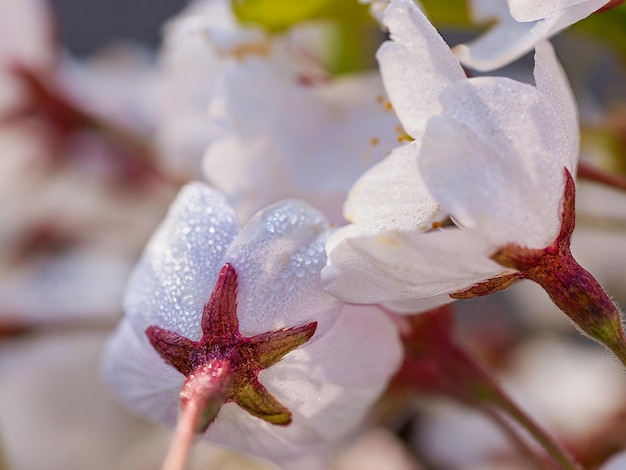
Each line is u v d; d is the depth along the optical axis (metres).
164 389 0.17
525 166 0.16
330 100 0.20
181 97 0.23
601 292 0.16
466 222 0.16
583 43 0.25
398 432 0.26
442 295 0.16
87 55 0.36
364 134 0.20
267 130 0.20
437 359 0.19
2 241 0.31
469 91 0.16
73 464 0.30
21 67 0.29
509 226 0.16
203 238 0.17
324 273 0.16
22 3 0.28
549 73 0.16
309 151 0.20
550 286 0.16
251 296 0.17
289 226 0.17
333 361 0.17
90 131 0.29
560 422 0.25
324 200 0.20
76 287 0.28
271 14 0.20
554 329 0.29
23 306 0.27
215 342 0.17
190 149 0.24
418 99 0.16
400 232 0.16
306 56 0.21
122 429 0.30
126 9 0.36
